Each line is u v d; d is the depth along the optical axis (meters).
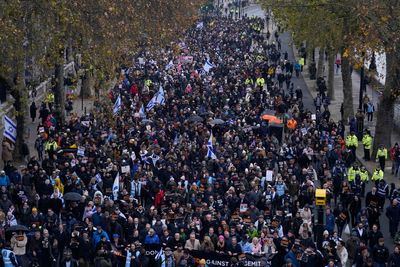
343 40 69.00
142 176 49.38
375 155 67.44
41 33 58.34
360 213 43.56
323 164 55.56
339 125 73.62
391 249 45.72
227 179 49.09
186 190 48.50
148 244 39.09
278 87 99.19
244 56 120.56
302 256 37.97
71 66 100.31
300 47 122.69
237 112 74.56
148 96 82.62
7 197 45.47
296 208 45.59
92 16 62.34
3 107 77.25
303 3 80.44
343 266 39.81
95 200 43.41
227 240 39.44
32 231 40.09
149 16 84.81
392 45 60.72
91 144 57.78
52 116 69.06
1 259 37.25
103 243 38.41
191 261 38.59
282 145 64.88
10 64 58.00
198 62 109.81
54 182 48.75
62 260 39.06
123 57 73.44
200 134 63.47
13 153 61.94
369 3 62.56
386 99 66.31
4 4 53.56
